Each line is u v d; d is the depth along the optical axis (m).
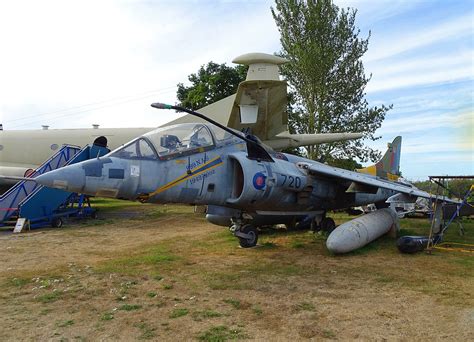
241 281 5.73
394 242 9.16
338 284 5.54
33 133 17.94
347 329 3.81
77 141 17.73
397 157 15.30
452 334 3.64
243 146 7.86
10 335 3.70
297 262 7.05
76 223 13.77
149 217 15.64
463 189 10.50
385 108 25.62
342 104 25.17
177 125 7.27
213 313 4.30
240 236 8.20
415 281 5.65
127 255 7.88
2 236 10.70
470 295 4.91
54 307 4.55
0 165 16.98
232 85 30.28
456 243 8.97
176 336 3.66
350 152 25.38
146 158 6.45
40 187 12.30
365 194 11.04
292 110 26.45
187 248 8.63
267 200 7.76
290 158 9.11
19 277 5.99
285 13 25.27
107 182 6.02
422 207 15.09
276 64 13.20
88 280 5.80
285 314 4.27
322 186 9.20
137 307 4.53
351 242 7.61
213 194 7.20
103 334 3.72
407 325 3.90
